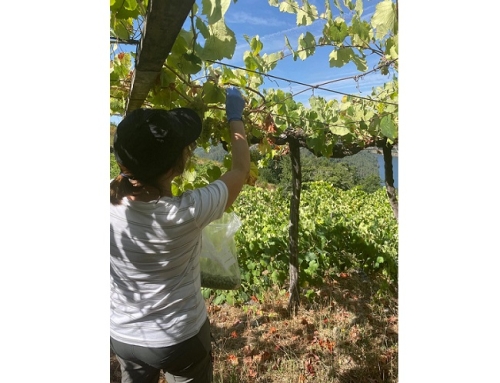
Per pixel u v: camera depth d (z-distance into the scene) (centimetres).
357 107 328
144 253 121
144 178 119
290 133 361
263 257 427
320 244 436
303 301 379
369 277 432
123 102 199
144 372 137
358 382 249
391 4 176
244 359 278
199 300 136
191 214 118
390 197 394
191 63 158
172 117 124
